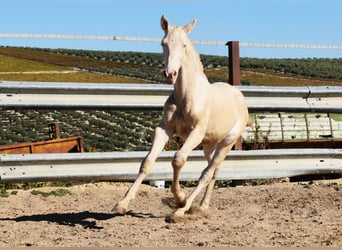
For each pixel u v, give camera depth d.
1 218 9.04
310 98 12.98
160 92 11.96
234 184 13.03
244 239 7.49
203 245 7.07
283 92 12.67
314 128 19.09
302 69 90.38
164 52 8.32
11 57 95.06
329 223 8.59
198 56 8.81
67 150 15.16
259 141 16.42
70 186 11.98
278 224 8.55
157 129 8.71
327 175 13.60
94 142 43.22
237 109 9.70
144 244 7.17
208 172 9.49
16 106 11.00
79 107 11.40
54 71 85.19
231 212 9.74
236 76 12.80
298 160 12.55
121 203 8.13
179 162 8.47
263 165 12.31
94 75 82.88
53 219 8.95
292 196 11.17
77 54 112.56
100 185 12.01
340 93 13.11
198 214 9.14
